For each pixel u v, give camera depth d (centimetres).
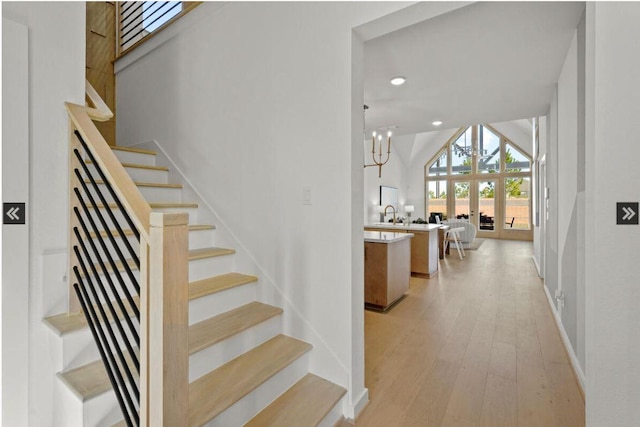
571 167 242
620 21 135
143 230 99
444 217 1189
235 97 240
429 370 224
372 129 510
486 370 223
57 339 153
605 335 137
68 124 169
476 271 559
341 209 184
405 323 312
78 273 162
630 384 133
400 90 332
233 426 149
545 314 336
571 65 237
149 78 320
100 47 360
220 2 249
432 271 528
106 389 136
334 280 188
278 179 214
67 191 174
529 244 966
